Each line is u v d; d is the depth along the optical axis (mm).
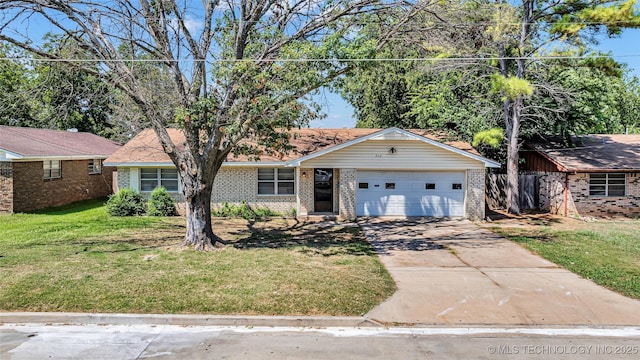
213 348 5961
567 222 17344
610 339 6332
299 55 10078
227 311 7109
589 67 17250
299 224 16594
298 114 10555
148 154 18797
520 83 15820
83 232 13914
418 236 14211
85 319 6852
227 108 10719
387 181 18266
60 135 25609
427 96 22766
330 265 9906
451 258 11039
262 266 9648
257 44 11578
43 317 6859
